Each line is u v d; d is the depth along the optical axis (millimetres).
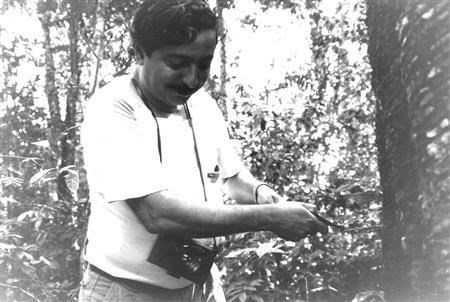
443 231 1424
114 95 1380
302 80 5895
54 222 5316
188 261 1413
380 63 1793
